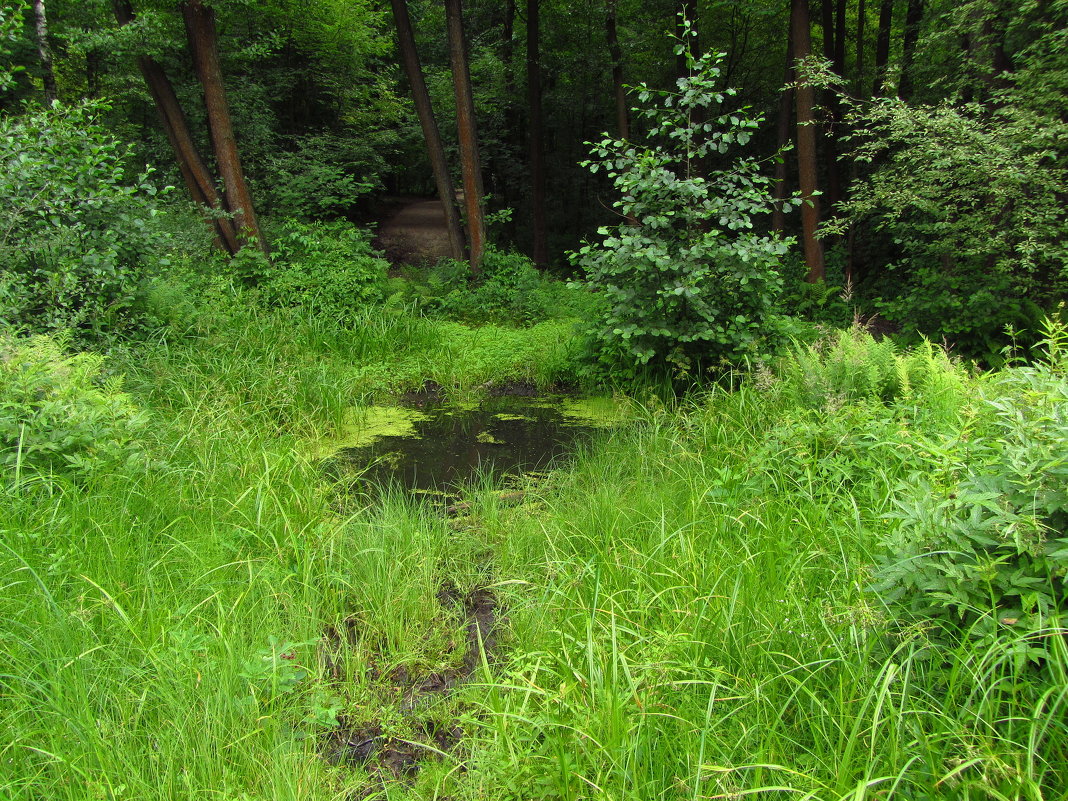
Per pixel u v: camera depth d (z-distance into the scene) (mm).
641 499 4098
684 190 6258
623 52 14422
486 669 2363
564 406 7270
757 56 16641
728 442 4727
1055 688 1669
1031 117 7160
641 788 1918
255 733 2281
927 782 1738
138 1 11570
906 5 15844
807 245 10883
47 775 2037
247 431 5141
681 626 2555
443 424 6637
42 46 11922
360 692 2729
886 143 8359
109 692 2301
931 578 2088
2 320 4766
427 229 18797
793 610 2506
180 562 3195
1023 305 7641
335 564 3488
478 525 4262
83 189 6031
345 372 7492
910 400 4258
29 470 3482
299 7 14672
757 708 2088
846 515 3223
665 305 6613
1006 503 2062
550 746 2121
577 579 3111
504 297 11062
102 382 5152
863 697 1969
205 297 8086
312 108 18281
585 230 20547
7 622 2482
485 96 16766
